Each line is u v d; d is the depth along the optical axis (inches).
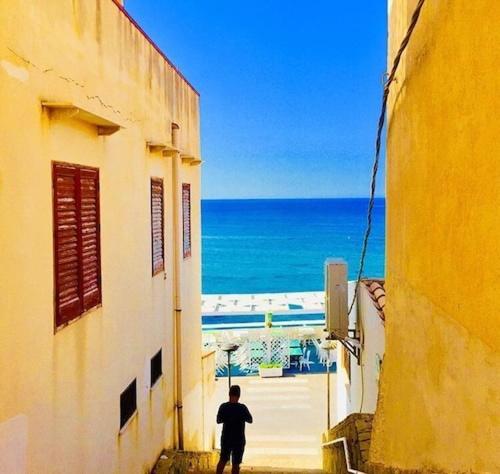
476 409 129.0
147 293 337.7
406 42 180.1
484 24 120.9
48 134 195.3
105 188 259.9
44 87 190.9
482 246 124.7
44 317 192.7
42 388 190.5
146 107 332.2
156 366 365.1
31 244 182.4
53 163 200.5
